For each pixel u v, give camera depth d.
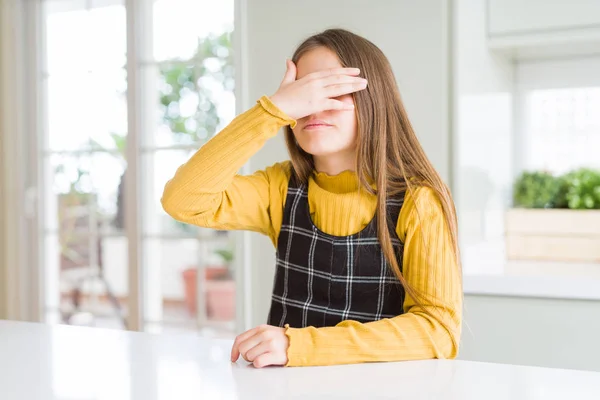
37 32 2.74
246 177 1.05
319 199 0.98
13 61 2.71
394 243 0.92
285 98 0.86
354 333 0.76
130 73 2.50
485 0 1.87
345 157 0.98
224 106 2.69
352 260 0.94
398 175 0.96
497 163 2.02
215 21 2.61
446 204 0.92
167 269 4.11
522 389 0.61
